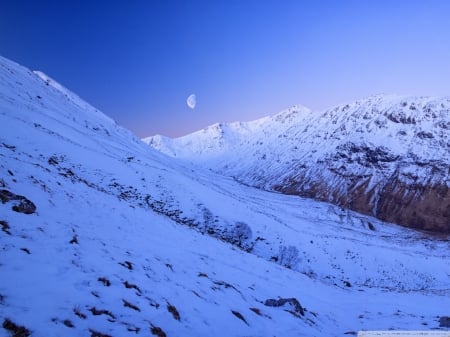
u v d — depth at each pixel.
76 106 109.00
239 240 38.41
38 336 6.70
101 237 14.48
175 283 12.58
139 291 10.26
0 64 83.69
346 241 51.72
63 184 19.73
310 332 13.77
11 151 23.56
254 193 130.62
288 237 43.81
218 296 13.50
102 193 22.92
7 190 13.61
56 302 8.02
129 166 43.75
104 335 7.57
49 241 11.37
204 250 21.94
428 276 48.44
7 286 7.95
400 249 67.19
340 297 25.44
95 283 9.59
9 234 10.71
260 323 12.65
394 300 27.19
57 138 39.81
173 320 9.66
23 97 66.56
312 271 38.84
